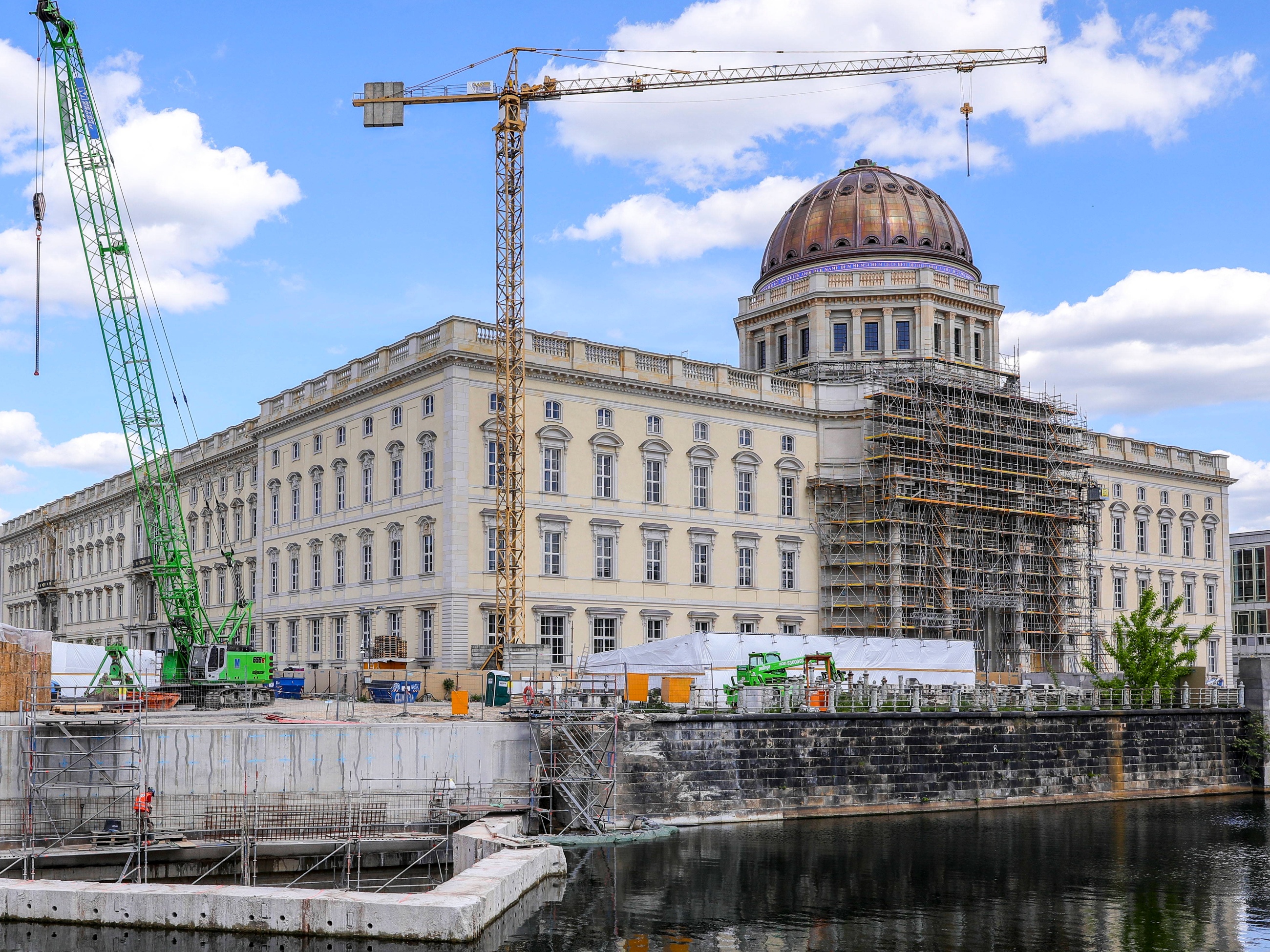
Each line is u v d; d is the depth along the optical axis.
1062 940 34.41
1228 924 36.44
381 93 89.81
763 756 53.34
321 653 89.38
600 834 47.59
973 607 95.12
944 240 108.50
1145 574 115.00
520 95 88.44
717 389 89.06
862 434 94.06
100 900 33.44
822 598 93.69
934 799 58.12
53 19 69.12
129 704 50.69
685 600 85.81
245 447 102.00
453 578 75.38
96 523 133.38
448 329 77.88
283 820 43.84
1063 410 104.81
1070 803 62.94
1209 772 69.62
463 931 31.45
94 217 71.88
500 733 48.25
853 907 37.91
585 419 82.12
